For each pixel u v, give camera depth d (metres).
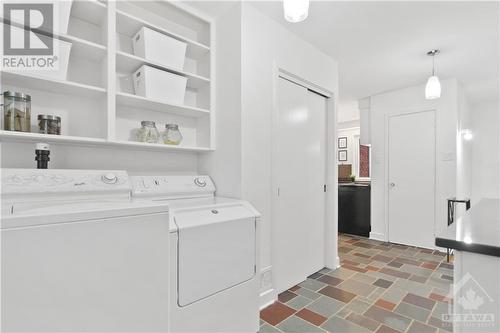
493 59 2.84
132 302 1.05
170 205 1.56
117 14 1.61
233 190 1.94
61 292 0.89
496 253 0.77
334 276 2.60
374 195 4.04
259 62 2.03
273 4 1.96
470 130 4.84
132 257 1.05
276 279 2.16
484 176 4.96
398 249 3.50
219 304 1.46
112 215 1.00
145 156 1.97
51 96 1.56
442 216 3.41
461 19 2.10
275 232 2.14
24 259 0.83
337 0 1.88
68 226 0.91
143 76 1.70
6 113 1.30
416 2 1.90
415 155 3.64
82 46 1.51
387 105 3.93
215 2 1.91
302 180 2.53
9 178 1.24
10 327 0.81
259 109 2.03
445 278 2.52
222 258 1.49
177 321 1.28
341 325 1.74
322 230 2.82
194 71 2.22
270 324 1.76
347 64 2.99
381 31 2.30
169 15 1.98
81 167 1.69
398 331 1.67
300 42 2.42
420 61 2.91
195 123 2.26
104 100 1.60
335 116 2.87
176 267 1.28
